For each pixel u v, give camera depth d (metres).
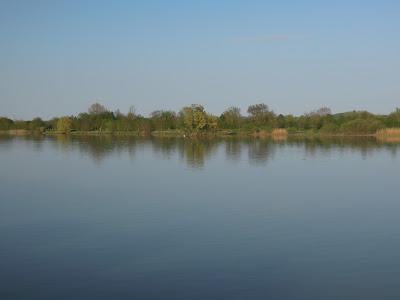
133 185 40.47
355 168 53.22
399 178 44.78
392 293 16.36
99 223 26.52
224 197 34.47
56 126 188.88
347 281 17.47
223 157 66.75
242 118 169.00
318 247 21.72
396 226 25.72
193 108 147.00
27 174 48.62
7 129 188.12
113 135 159.88
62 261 19.73
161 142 108.56
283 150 79.62
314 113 158.88
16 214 29.00
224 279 17.66
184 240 22.86
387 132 131.62
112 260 19.83
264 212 29.36
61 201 33.22
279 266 19.09
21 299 15.88
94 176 46.72
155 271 18.50
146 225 25.97
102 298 15.95
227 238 23.22
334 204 31.95
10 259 20.03
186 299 15.84
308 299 15.89
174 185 40.34
